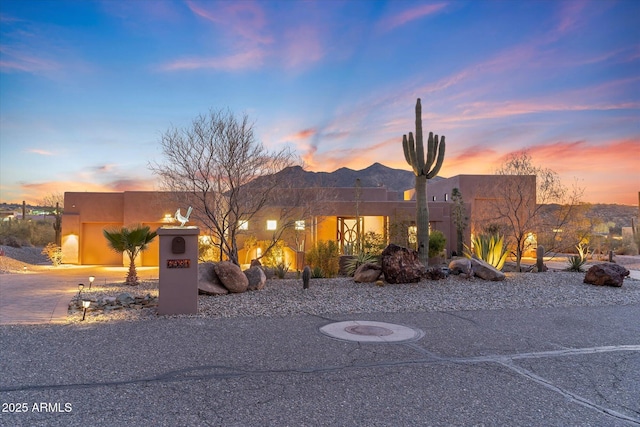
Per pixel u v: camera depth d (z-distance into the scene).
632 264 23.61
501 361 5.71
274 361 5.62
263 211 22.03
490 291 11.62
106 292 11.80
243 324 7.83
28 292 11.77
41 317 8.26
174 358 5.70
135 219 23.75
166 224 23.77
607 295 11.30
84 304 8.12
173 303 8.65
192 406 4.20
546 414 4.11
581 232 26.05
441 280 13.16
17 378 4.91
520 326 7.80
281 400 4.37
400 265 12.67
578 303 10.27
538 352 6.13
